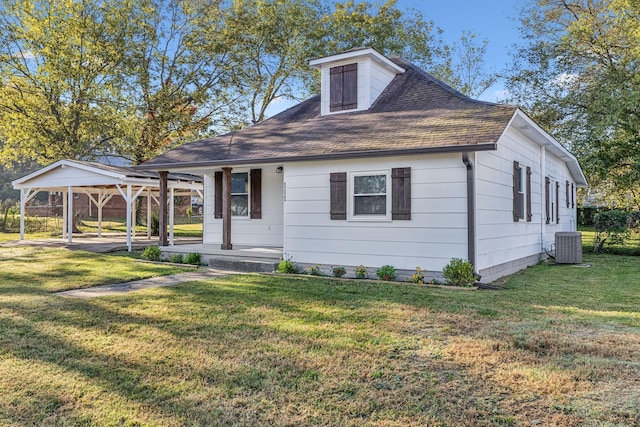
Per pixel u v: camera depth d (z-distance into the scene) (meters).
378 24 24.38
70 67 19.70
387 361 3.94
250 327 5.03
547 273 10.08
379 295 6.86
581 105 18.03
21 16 19.69
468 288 7.47
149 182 14.06
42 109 20.19
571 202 17.98
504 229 9.57
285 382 3.49
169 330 4.91
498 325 5.11
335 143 9.30
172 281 8.34
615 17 17.86
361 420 2.90
